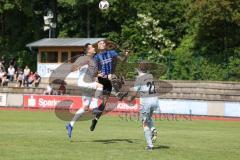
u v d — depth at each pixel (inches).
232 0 3437.5
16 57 4370.1
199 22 3597.4
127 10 4234.7
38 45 3742.6
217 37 3782.0
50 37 4018.2
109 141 1382.9
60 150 1173.1
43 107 3208.7
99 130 1761.8
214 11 3469.5
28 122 2053.4
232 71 3479.3
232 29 3693.4
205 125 2245.3
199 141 1460.4
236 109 2861.7
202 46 3806.6
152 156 1114.1
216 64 3545.8
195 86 3334.2
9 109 3169.3
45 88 3538.4
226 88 3270.2
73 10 4478.3
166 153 1167.0
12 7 4195.4
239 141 1492.4
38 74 3727.9
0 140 1343.5
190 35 3998.5
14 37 4507.9
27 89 3567.9
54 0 4466.0
